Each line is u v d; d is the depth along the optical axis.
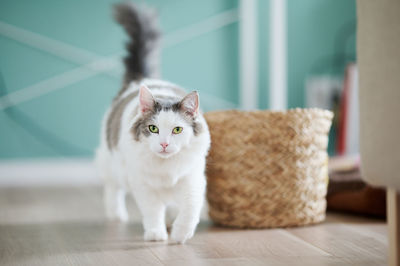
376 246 1.39
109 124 1.76
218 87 3.57
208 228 1.72
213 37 3.54
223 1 3.53
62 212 2.13
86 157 3.38
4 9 3.18
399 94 0.91
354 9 3.56
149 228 1.51
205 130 1.47
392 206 1.00
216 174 1.71
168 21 3.45
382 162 0.95
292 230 1.64
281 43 3.46
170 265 1.21
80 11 3.31
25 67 3.23
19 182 3.23
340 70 3.53
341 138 3.24
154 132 1.38
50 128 3.30
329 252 1.32
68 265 1.23
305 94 3.55
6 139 3.22
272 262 1.22
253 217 1.66
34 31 3.23
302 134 1.65
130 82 1.96
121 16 2.05
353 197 1.92
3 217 2.00
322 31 3.56
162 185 1.46
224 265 1.20
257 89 3.54
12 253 1.37
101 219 1.96
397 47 0.91
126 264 1.22
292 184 1.66
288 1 3.52
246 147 1.64
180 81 3.51
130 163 1.47
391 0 0.92
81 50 3.32
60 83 3.30
